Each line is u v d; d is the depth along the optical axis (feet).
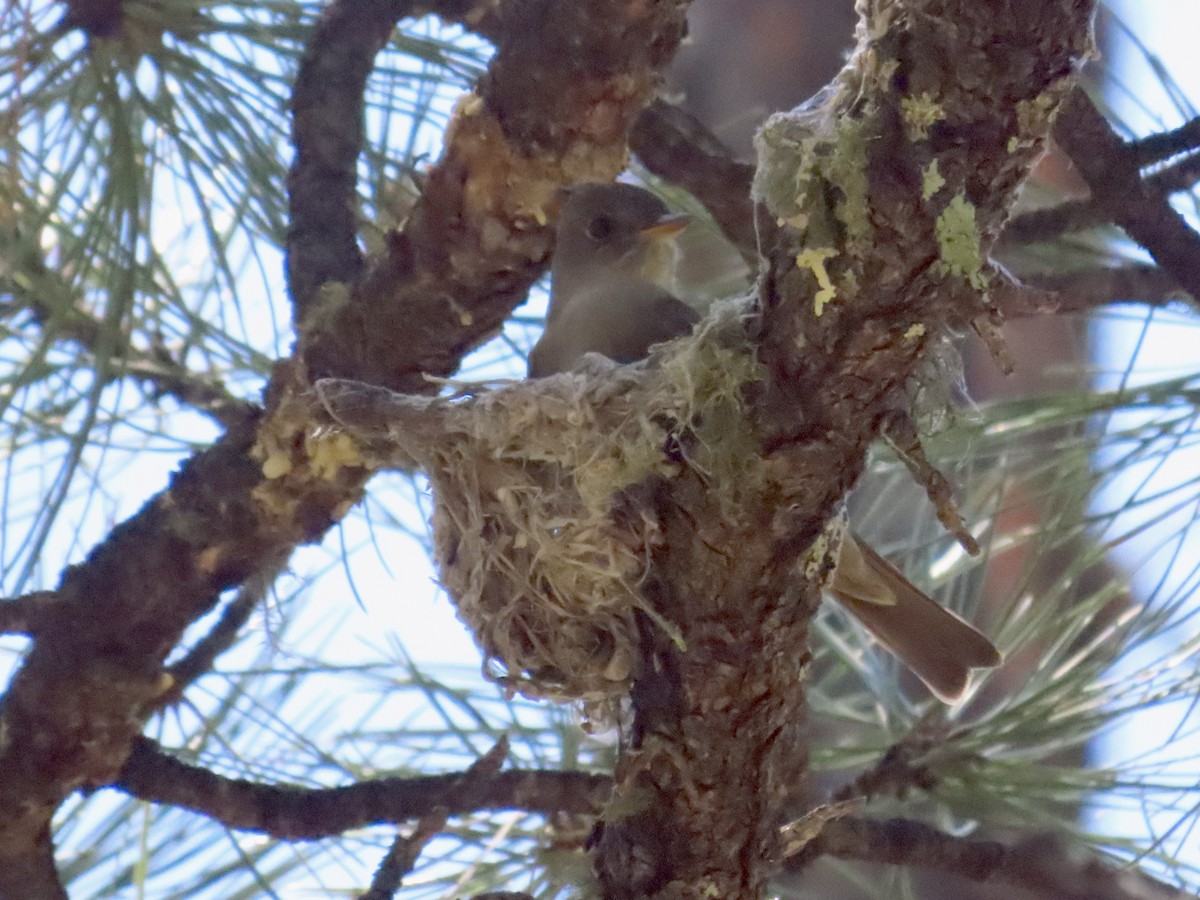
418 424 10.68
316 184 11.56
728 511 9.29
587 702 11.07
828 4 18.57
